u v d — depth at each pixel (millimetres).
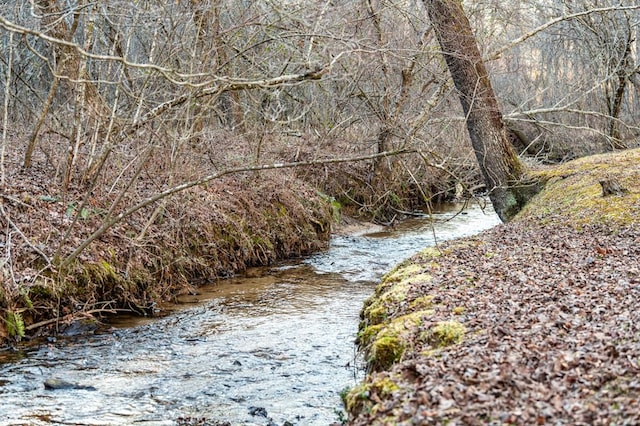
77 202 11938
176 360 8844
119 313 10938
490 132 16672
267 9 13109
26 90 16469
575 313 6766
